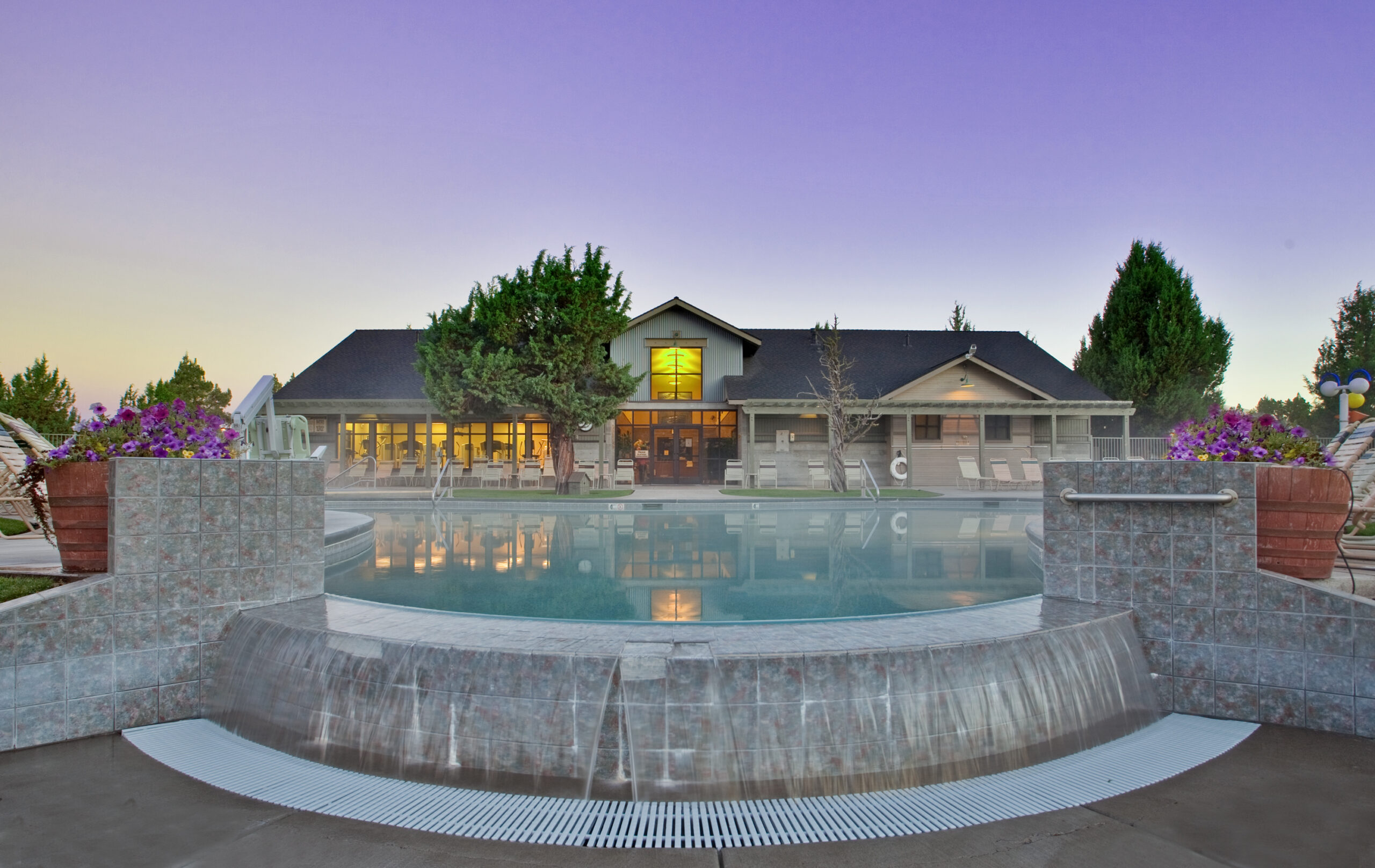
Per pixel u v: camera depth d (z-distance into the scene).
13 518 9.35
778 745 3.03
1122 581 4.13
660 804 2.95
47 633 3.60
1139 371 32.16
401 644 3.32
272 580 4.29
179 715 3.96
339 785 3.14
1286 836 2.64
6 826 2.73
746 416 24.25
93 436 4.28
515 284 19.30
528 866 2.45
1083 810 2.88
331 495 17.69
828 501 16.36
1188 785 3.11
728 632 3.52
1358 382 9.98
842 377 23.95
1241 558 3.87
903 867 2.44
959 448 24.77
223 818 2.81
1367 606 3.56
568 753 3.04
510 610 4.86
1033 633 3.52
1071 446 25.41
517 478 23.39
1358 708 3.58
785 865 2.45
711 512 14.44
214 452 4.43
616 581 6.19
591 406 19.17
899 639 3.34
